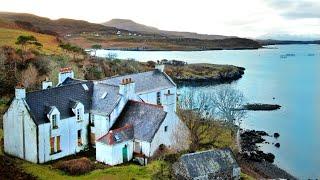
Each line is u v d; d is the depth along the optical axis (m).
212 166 63.53
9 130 66.75
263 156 93.75
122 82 72.62
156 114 69.00
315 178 83.75
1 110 83.94
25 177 57.34
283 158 94.88
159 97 90.25
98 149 65.69
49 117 64.69
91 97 73.88
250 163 87.44
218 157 65.00
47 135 64.62
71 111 68.81
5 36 180.12
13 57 121.38
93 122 71.44
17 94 64.44
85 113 70.88
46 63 121.62
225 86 192.50
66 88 71.38
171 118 69.81
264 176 80.19
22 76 105.69
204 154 64.25
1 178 56.00
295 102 162.25
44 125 64.00
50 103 67.12
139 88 85.81
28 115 63.56
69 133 68.12
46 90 68.19
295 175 84.69
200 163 62.88
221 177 64.00
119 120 71.00
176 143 70.94
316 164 91.81
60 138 66.75
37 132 63.03
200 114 96.94
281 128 121.50
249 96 172.50
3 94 97.88
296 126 124.31
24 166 61.91
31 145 64.00
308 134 115.38
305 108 150.62
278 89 194.75
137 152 67.44
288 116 137.25
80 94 72.62
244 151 95.38
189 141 75.31
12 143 66.75
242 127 121.00
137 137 67.12
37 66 118.75
